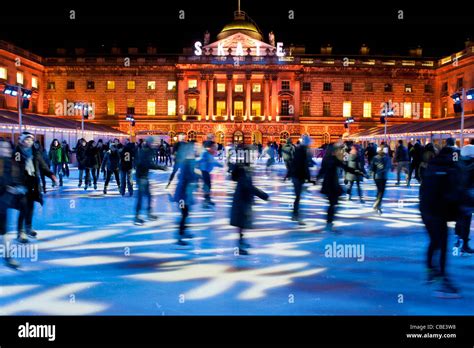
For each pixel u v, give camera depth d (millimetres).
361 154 27078
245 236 12195
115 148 21250
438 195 7727
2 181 9031
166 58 83250
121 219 14680
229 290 7699
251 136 80062
